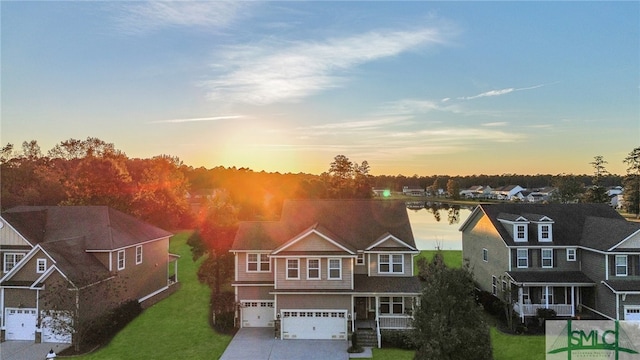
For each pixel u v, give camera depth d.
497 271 32.66
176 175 78.44
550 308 28.91
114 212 34.66
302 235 27.06
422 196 190.00
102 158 60.97
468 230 39.25
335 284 26.70
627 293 26.66
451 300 15.02
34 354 23.95
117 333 27.00
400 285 27.27
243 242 29.39
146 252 34.38
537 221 31.08
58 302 24.73
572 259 30.89
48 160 80.00
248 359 22.86
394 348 24.72
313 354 23.67
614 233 28.78
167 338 26.22
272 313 28.50
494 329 27.34
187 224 77.56
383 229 31.12
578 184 85.31
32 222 31.16
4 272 29.06
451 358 14.60
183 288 38.25
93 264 28.50
